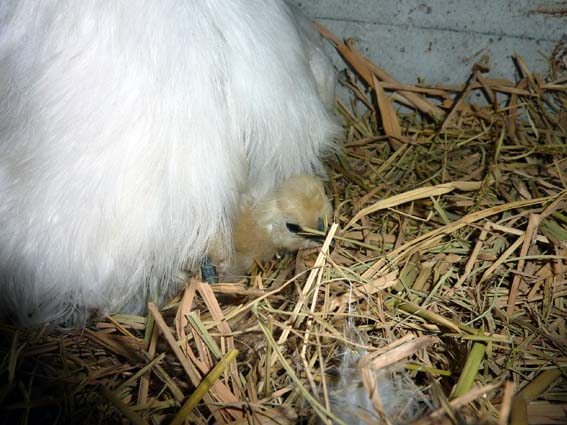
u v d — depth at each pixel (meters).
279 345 0.21
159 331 0.21
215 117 0.21
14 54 0.21
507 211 0.26
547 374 0.20
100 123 0.20
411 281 0.24
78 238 0.21
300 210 0.25
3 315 0.23
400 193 0.28
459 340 0.21
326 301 0.22
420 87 0.33
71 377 0.20
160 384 0.20
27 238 0.21
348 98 0.34
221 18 0.21
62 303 0.22
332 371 0.20
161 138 0.21
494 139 0.30
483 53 0.32
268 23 0.23
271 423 0.19
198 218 0.22
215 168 0.22
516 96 0.32
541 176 0.28
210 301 0.21
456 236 0.25
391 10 0.31
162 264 0.23
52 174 0.21
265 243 0.25
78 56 0.20
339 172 0.30
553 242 0.24
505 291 0.23
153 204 0.21
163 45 0.20
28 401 0.19
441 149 0.31
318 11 0.32
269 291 0.23
